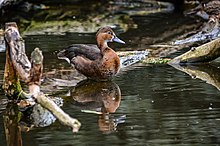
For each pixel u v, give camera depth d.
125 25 21.58
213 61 15.90
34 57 11.30
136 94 12.91
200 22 21.62
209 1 22.34
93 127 10.70
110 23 22.06
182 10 24.86
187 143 9.78
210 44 15.48
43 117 11.29
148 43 18.27
